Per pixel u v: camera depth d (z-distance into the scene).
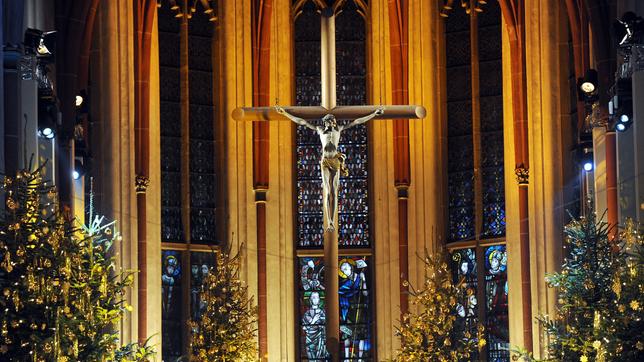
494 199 45.16
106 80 43.34
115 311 31.88
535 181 43.53
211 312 41.44
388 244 45.81
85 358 30.50
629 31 34.38
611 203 36.69
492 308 44.91
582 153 39.72
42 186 30.25
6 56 32.25
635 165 34.31
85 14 39.25
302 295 46.09
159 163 44.41
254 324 44.88
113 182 43.03
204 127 45.91
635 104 34.34
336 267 39.28
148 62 43.66
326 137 39.31
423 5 46.19
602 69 38.06
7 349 28.77
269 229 45.62
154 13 43.91
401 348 41.66
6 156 31.88
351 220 46.56
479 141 45.59
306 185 46.59
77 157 39.38
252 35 45.50
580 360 33.84
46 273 29.61
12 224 29.12
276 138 46.16
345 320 46.06
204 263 45.44
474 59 45.81
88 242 31.86
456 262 45.78
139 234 43.09
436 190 45.75
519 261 43.69
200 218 45.47
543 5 43.75
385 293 45.75
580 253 34.38
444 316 41.25
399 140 45.62
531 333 43.09
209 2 46.09
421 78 46.00
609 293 33.31
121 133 43.31
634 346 31.55
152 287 43.53
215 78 46.09
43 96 33.78
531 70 43.78
